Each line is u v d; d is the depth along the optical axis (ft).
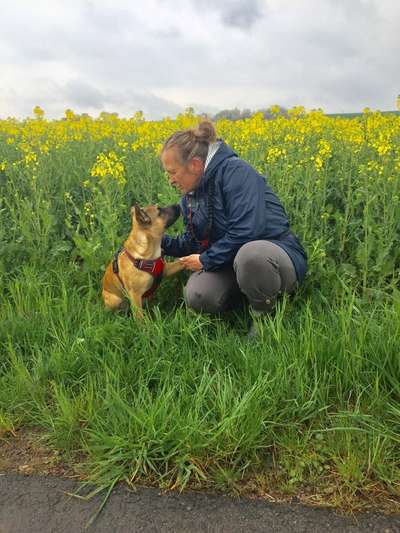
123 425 7.75
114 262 11.94
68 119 34.22
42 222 16.01
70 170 20.66
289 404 8.09
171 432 7.39
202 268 10.61
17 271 13.92
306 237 13.34
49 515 6.63
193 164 9.96
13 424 8.48
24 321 11.01
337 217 13.69
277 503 6.60
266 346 9.25
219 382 8.32
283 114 30.94
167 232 14.28
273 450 7.50
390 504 6.41
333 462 7.16
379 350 8.57
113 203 15.07
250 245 9.86
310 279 11.65
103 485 7.04
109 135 29.55
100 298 12.80
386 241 12.21
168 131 28.02
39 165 18.25
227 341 9.75
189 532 6.23
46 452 7.89
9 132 29.50
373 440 7.13
